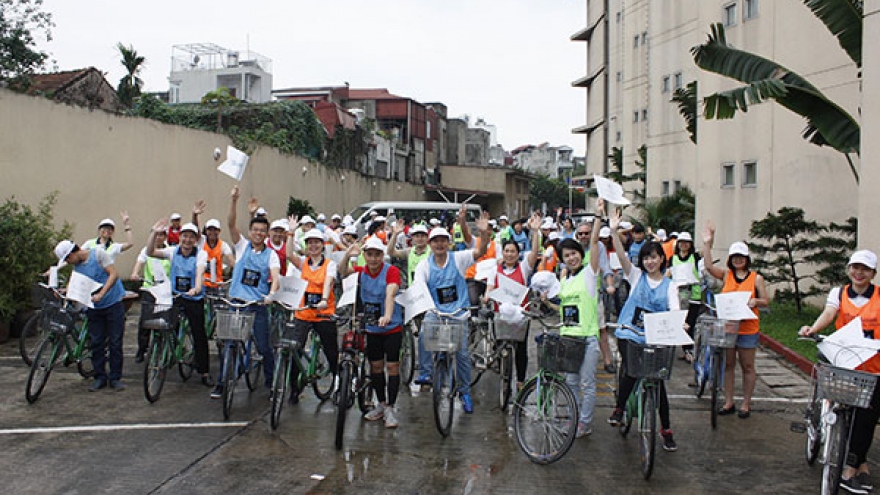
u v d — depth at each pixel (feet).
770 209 53.06
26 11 61.26
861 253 18.13
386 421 22.72
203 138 62.13
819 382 16.43
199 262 26.99
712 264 25.79
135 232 53.16
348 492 17.49
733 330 23.31
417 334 28.94
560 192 230.68
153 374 25.18
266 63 129.18
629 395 21.40
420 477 18.56
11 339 35.29
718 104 34.86
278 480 18.17
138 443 20.76
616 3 121.08
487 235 26.30
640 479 18.70
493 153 281.74
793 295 44.60
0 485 17.47
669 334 18.52
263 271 25.35
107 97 76.13
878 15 30.83
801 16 50.24
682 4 81.05
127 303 31.19
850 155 47.11
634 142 103.65
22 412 23.57
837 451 16.70
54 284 25.93
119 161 51.37
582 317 21.39
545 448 19.86
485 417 24.08
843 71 46.98
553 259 33.09
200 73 123.54
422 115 156.87
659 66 84.89
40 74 71.26
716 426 23.43
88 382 27.71
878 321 17.90
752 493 17.90
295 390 24.91
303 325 23.16
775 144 52.60
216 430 22.15
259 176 72.49
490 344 27.48
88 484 17.66
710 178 59.47
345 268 23.02
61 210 46.06
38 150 44.09
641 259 20.45
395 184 122.42
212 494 17.20
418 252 28.45
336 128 99.30
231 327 22.35
